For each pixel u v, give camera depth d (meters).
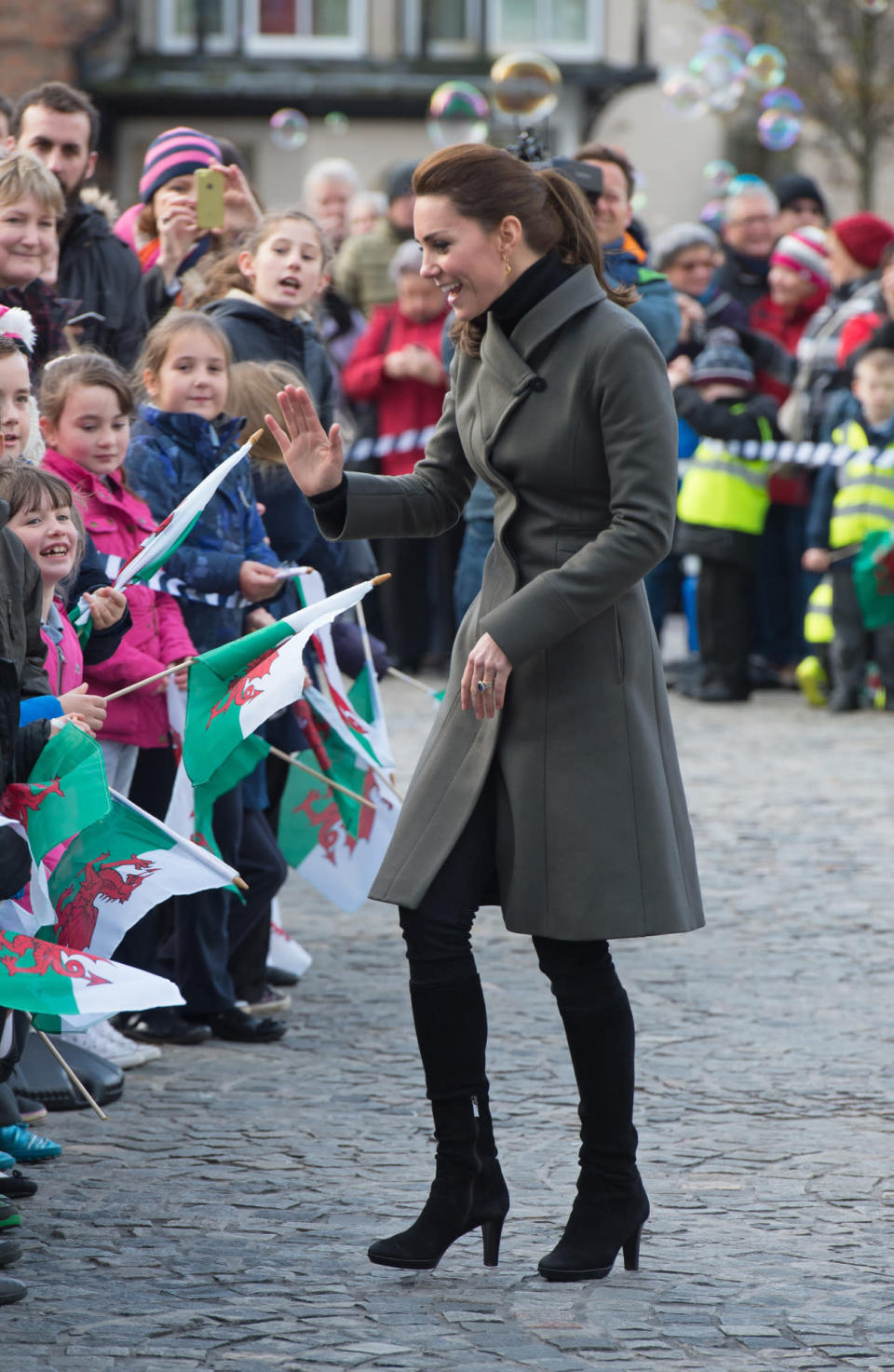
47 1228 7.34
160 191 12.50
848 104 43.47
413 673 22.58
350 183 24.34
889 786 16.48
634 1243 6.98
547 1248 7.19
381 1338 6.34
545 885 6.91
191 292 12.26
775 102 26.08
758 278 22.89
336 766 10.59
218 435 10.02
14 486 8.09
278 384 10.48
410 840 7.02
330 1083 9.21
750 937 11.79
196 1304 6.61
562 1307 6.62
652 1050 9.60
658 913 6.91
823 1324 6.48
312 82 46.12
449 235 6.88
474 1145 6.98
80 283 11.58
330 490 7.26
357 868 10.59
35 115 11.58
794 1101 8.85
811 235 22.39
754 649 22.73
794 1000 10.48
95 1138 8.40
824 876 13.34
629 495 6.80
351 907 10.59
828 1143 8.30
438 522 7.51
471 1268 7.01
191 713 7.64
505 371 6.96
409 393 21.88
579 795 6.91
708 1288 6.80
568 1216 7.51
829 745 18.53
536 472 6.96
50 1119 8.67
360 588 7.78
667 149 49.03
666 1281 6.86
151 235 12.82
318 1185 7.82
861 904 12.58
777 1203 7.61
